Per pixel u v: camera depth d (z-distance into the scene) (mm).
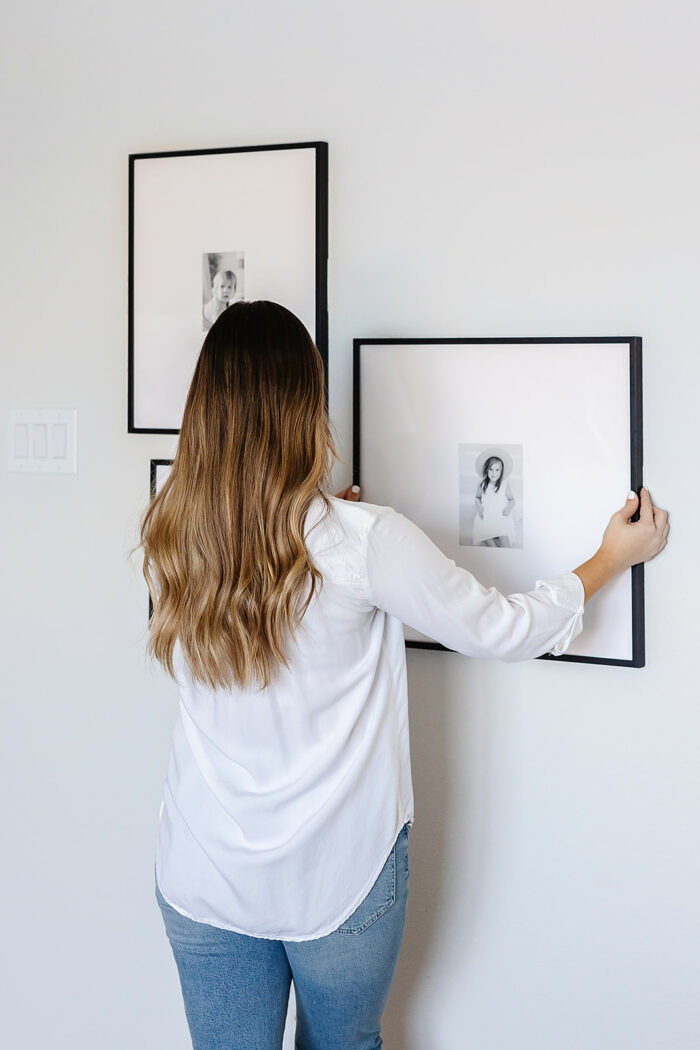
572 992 1679
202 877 1405
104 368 1904
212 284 1790
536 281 1624
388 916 1397
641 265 1563
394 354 1694
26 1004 2041
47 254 1934
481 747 1708
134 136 1863
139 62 1852
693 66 1520
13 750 2023
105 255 1893
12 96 1940
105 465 1914
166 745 1905
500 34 1620
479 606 1357
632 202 1563
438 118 1665
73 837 1989
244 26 1777
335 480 1759
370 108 1704
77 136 1901
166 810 1487
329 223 1737
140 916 1950
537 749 1674
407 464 1700
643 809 1619
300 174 1723
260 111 1776
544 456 1620
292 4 1743
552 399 1609
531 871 1690
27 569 1986
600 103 1571
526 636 1389
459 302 1671
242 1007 1427
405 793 1456
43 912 2023
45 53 1914
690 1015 1612
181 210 1801
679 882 1606
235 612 1292
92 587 1938
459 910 1739
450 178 1663
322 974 1381
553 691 1659
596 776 1643
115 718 1941
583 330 1602
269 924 1364
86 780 1972
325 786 1357
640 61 1546
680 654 1579
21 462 1973
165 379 1834
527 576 1644
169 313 1822
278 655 1300
